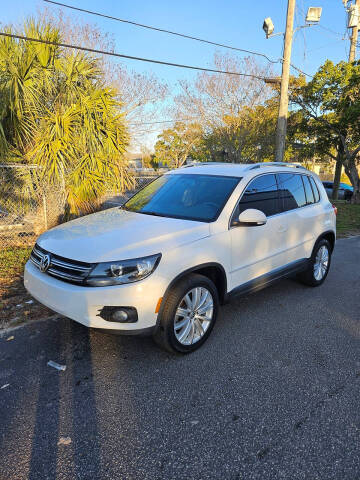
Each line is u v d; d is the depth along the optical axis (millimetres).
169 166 33156
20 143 7359
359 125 17797
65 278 3100
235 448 2357
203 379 3088
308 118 20047
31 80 7160
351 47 19656
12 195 7258
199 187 4238
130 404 2758
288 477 2146
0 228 7355
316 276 5441
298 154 23703
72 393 2863
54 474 2141
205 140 24062
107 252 3039
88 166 7449
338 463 2250
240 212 3926
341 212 14930
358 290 5422
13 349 3465
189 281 3299
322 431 2518
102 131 7641
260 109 21141
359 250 8156
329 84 18516
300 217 4773
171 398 2836
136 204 4477
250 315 4414
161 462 2242
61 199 7617
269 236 4242
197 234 3469
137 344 3613
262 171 4406
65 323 3990
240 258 3871
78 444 2367
